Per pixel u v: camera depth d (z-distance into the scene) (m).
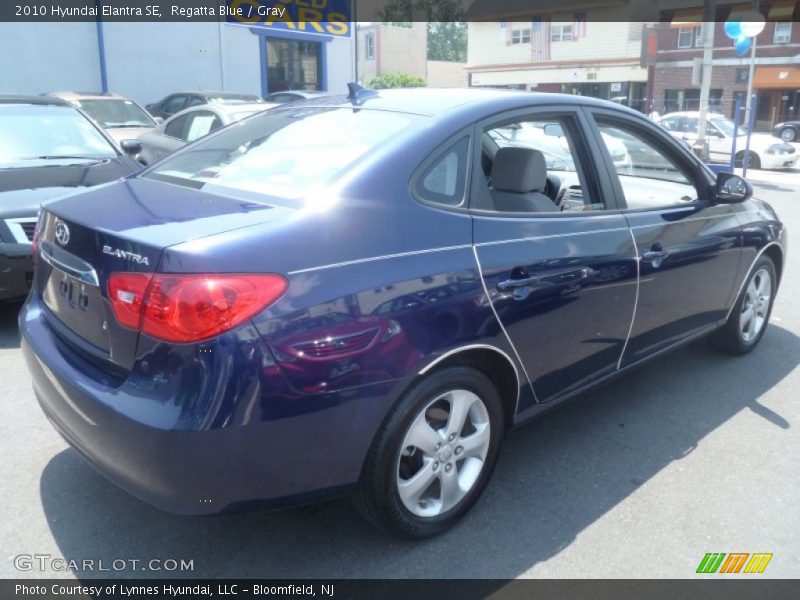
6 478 3.14
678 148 3.98
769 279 4.78
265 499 2.29
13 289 4.74
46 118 6.34
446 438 2.71
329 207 2.44
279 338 2.18
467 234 2.71
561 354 3.10
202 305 2.11
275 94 15.09
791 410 4.01
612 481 3.25
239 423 2.14
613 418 3.89
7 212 4.74
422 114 2.93
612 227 3.31
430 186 2.71
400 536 2.69
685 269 3.75
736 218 4.22
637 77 36.41
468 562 2.67
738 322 4.57
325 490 2.39
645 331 3.60
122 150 6.47
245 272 2.17
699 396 4.18
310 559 2.67
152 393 2.18
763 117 35.66
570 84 38.81
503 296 2.75
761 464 3.43
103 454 2.34
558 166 3.54
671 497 3.13
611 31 36.88
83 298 2.50
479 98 3.09
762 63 34.19
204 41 16.86
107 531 2.81
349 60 20.12
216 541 2.77
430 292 2.52
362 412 2.37
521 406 3.02
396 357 2.41
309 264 2.29
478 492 2.90
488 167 3.29
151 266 2.18
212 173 2.96
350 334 2.31
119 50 15.58
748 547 2.80
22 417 3.71
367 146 2.74
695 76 16.06
